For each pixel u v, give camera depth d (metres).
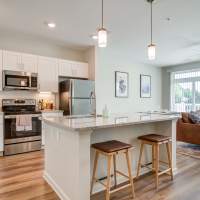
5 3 2.62
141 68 6.67
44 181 2.47
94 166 2.13
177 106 7.01
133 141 2.66
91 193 2.16
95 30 3.65
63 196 2.03
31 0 2.54
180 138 4.38
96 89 4.73
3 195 2.10
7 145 3.55
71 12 2.89
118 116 2.83
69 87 4.18
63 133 2.08
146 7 2.73
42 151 3.87
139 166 2.57
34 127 3.86
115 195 2.13
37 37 4.07
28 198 2.04
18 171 2.79
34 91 4.25
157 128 2.97
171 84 7.12
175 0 2.53
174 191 2.22
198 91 6.38
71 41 4.33
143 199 2.04
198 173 2.75
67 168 1.99
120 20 3.18
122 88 6.05
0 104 3.91
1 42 3.91
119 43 4.46
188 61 6.31
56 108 4.64
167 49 4.91
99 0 2.54
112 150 1.91
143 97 6.71
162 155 2.89
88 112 4.43
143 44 4.55
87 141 1.84
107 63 5.68
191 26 3.43
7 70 3.69
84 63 4.82
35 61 4.04
